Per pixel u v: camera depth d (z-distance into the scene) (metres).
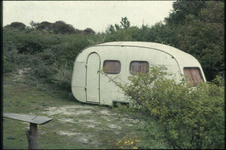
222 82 4.33
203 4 14.84
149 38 13.40
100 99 8.54
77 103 9.01
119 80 8.21
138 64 8.03
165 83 4.21
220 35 11.62
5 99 8.74
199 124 3.74
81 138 5.04
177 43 12.51
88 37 14.52
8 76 12.58
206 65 11.37
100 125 6.16
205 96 3.91
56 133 5.33
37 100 9.07
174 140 3.97
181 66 7.58
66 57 12.47
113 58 8.38
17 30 27.61
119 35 14.86
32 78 12.41
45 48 16.72
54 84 11.90
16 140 4.63
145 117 4.51
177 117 3.83
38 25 29.72
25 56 15.59
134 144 4.53
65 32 29.05
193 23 12.82
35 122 3.74
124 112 4.79
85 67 8.78
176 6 15.66
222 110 3.66
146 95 4.31
